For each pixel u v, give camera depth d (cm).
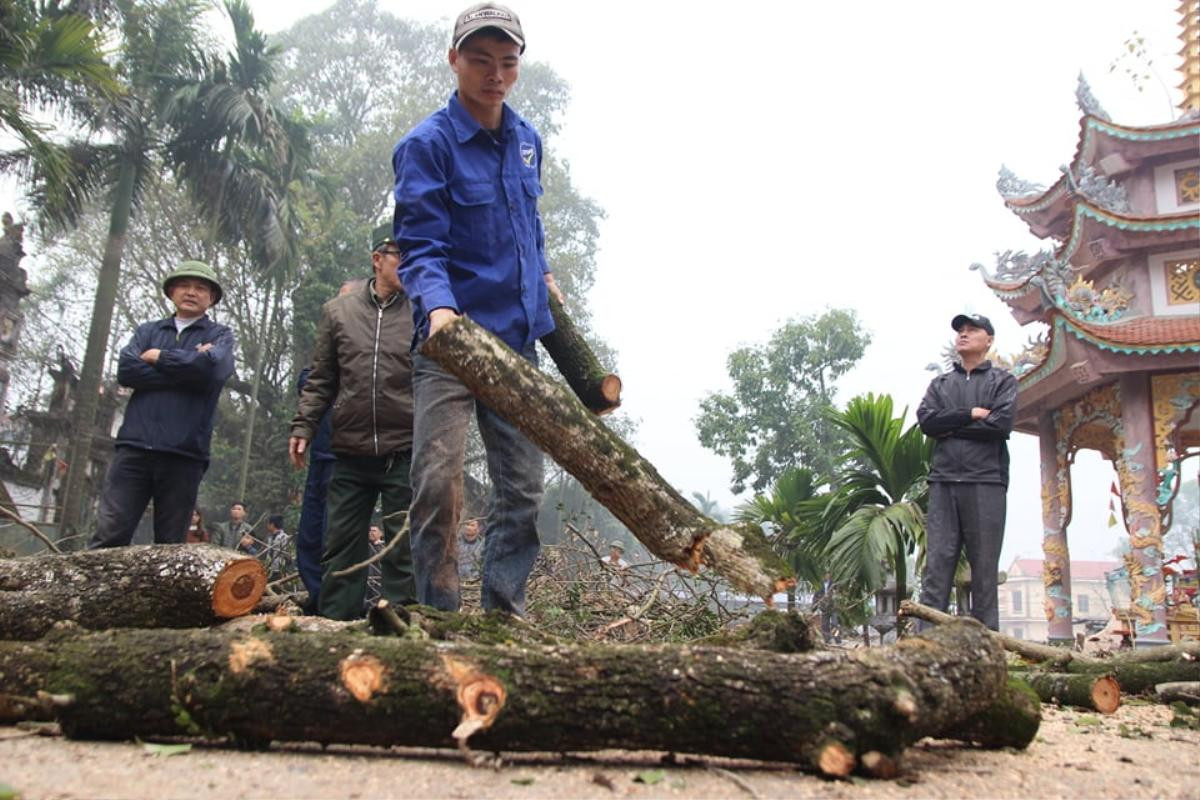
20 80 1305
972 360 600
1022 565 6725
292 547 882
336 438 468
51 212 1659
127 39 1738
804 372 2959
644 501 252
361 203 3403
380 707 206
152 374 472
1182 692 434
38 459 2056
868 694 201
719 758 217
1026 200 1564
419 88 3841
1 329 2027
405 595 461
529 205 354
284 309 2719
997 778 217
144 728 220
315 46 3975
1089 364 1193
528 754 217
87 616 311
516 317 339
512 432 338
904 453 907
